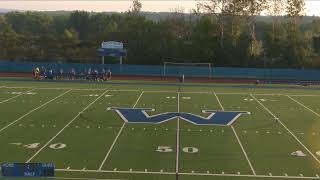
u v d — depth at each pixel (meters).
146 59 65.00
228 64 63.16
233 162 18.16
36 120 25.67
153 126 24.55
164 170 17.02
